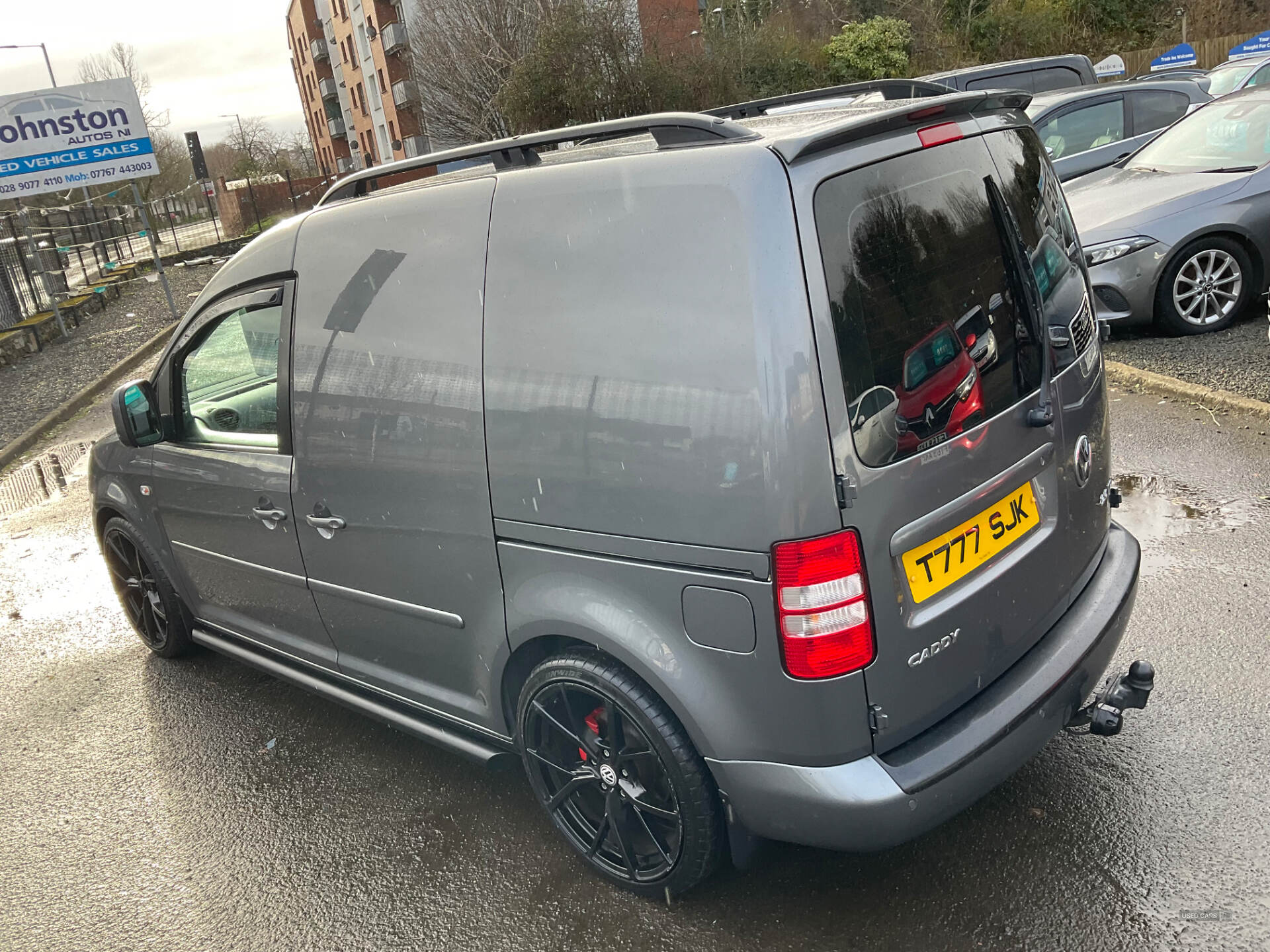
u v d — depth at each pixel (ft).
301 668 11.69
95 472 13.85
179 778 11.60
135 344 47.09
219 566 12.06
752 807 7.25
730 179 6.47
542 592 7.97
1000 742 7.28
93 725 13.14
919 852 8.59
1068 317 8.43
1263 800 8.64
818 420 6.31
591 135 7.41
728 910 8.24
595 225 7.23
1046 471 8.06
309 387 9.68
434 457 8.49
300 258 9.85
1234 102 24.85
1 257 51.83
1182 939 7.35
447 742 9.66
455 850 9.61
